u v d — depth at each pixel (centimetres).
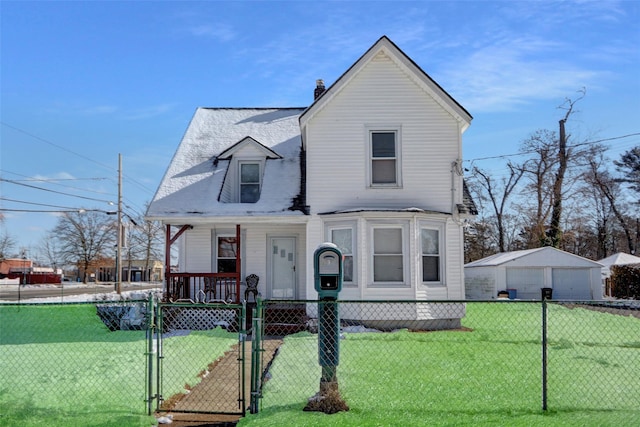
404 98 1661
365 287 1538
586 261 2806
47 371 919
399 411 654
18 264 7938
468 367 924
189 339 1289
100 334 1423
